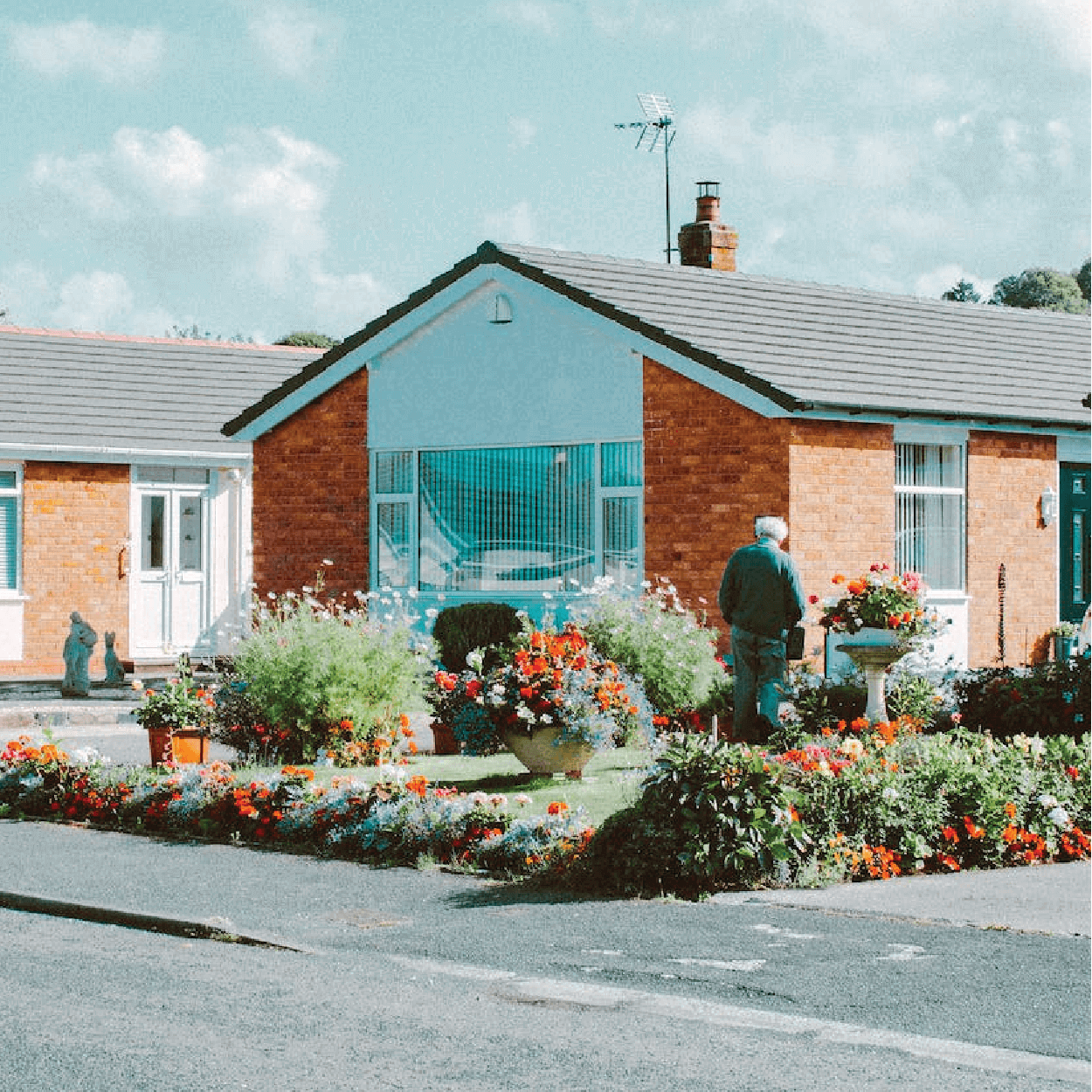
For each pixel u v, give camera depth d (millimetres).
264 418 23984
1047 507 22688
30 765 14180
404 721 16000
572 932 9492
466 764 15461
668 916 9875
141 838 12836
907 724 15859
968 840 11602
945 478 21609
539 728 14289
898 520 21047
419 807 11961
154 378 30312
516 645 16234
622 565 21031
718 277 24297
